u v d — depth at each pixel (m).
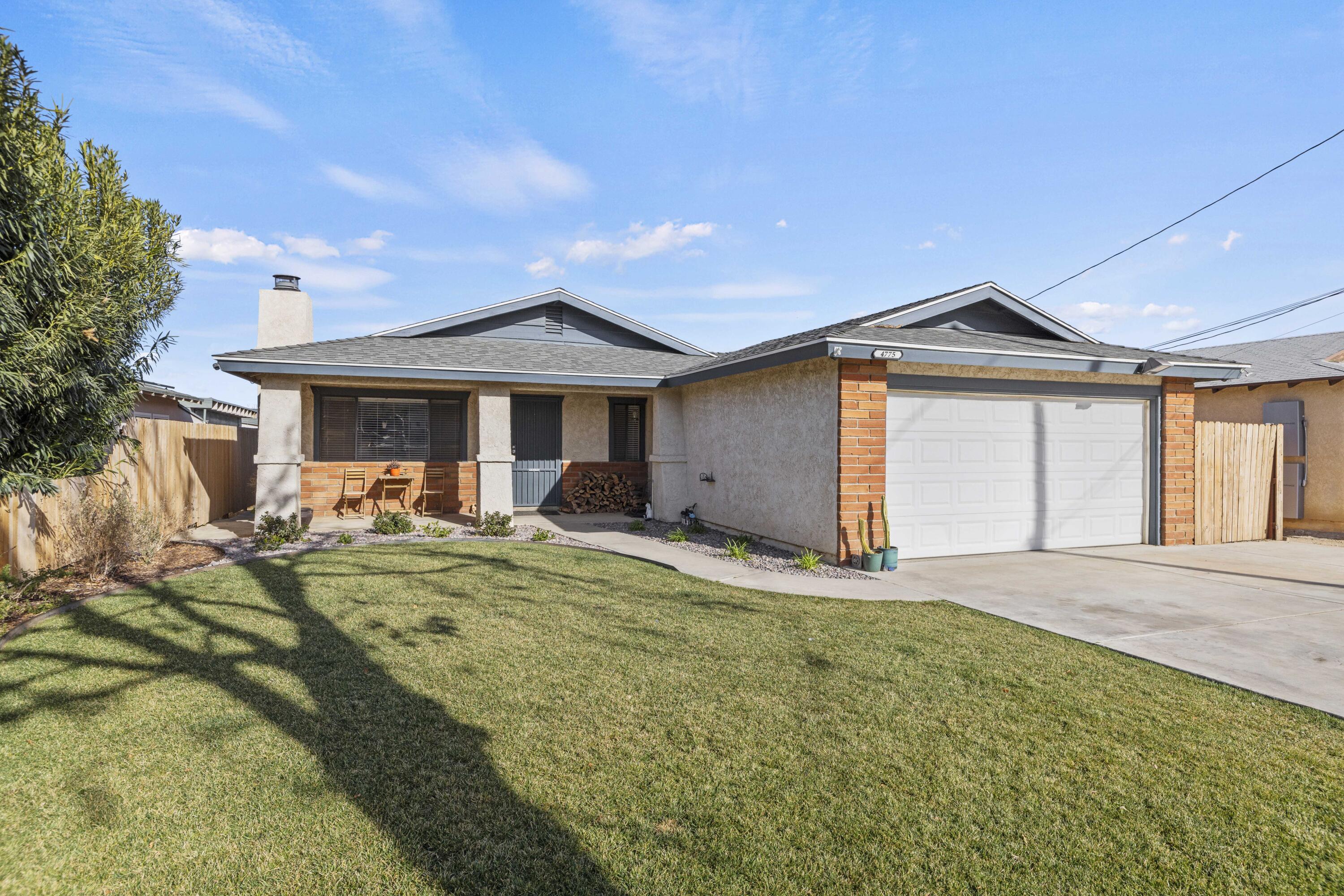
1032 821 3.01
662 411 13.62
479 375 11.79
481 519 12.16
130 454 9.02
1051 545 10.33
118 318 6.99
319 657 5.07
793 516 9.87
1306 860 2.76
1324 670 4.99
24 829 2.87
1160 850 2.81
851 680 4.72
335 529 12.08
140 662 4.91
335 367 11.02
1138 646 5.53
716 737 3.80
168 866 2.64
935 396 9.56
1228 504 11.48
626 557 9.57
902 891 2.54
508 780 3.32
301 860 2.68
